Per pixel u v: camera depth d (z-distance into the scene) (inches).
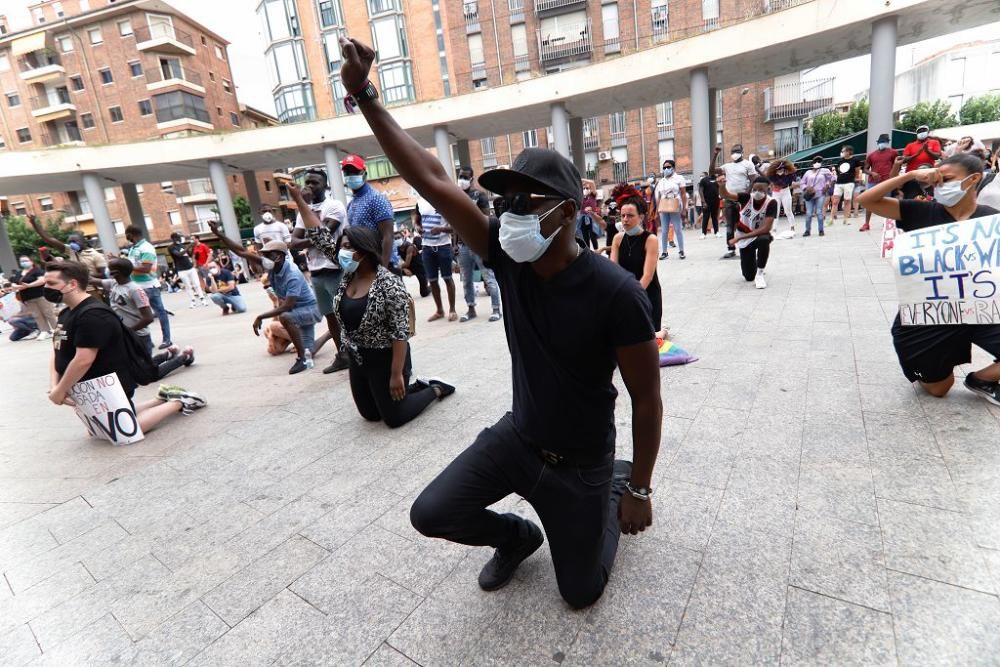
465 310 298.0
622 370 57.1
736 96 1142.3
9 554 99.7
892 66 482.0
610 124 1208.2
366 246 126.0
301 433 143.8
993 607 63.2
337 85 1278.3
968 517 79.0
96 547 99.0
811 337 170.7
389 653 67.2
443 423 137.9
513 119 759.1
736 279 279.9
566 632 66.9
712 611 67.5
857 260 288.8
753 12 1017.5
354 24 1238.3
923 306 112.3
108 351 148.9
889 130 491.8
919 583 68.1
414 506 65.6
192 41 1498.5
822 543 77.5
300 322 210.7
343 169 188.1
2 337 478.3
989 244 103.9
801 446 105.0
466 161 896.3
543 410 61.0
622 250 166.4
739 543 79.5
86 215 1510.8
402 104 719.7
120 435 149.9
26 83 1467.8
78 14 1528.1
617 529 76.5
